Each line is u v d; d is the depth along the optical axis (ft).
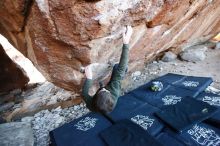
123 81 16.89
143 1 8.67
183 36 17.26
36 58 10.87
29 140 12.85
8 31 11.02
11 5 8.32
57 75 11.82
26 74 18.53
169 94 14.17
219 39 23.53
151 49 15.35
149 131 11.09
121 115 12.53
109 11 8.05
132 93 14.75
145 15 9.68
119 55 12.07
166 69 18.79
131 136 10.61
